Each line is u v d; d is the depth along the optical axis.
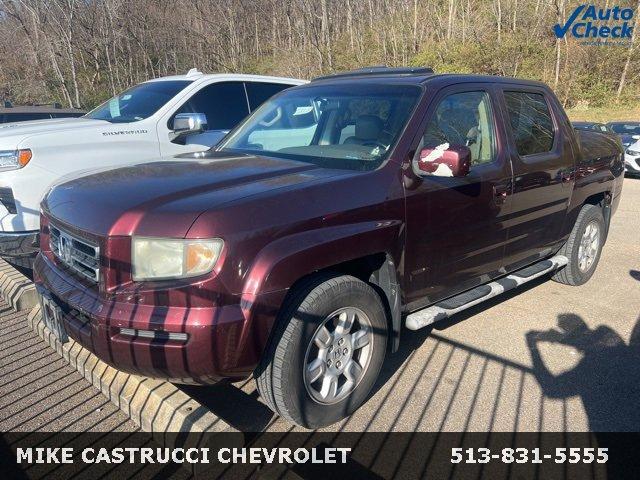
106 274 2.61
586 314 4.70
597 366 3.77
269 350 2.71
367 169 3.20
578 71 31.41
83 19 26.78
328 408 2.96
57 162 5.06
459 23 36.31
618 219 8.80
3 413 3.16
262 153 3.79
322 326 2.84
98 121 5.93
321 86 4.24
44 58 26.19
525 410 3.22
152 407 2.91
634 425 3.09
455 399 3.34
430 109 3.50
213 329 2.46
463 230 3.59
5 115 9.33
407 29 37.03
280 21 39.22
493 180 3.76
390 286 3.21
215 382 2.65
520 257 4.32
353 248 2.89
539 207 4.32
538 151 4.36
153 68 34.81
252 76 6.94
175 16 35.50
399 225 3.13
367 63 35.06
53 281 2.99
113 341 2.55
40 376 3.58
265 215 2.63
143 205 2.66
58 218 3.01
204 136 6.26
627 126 16.30
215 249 2.49
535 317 4.62
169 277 2.52
